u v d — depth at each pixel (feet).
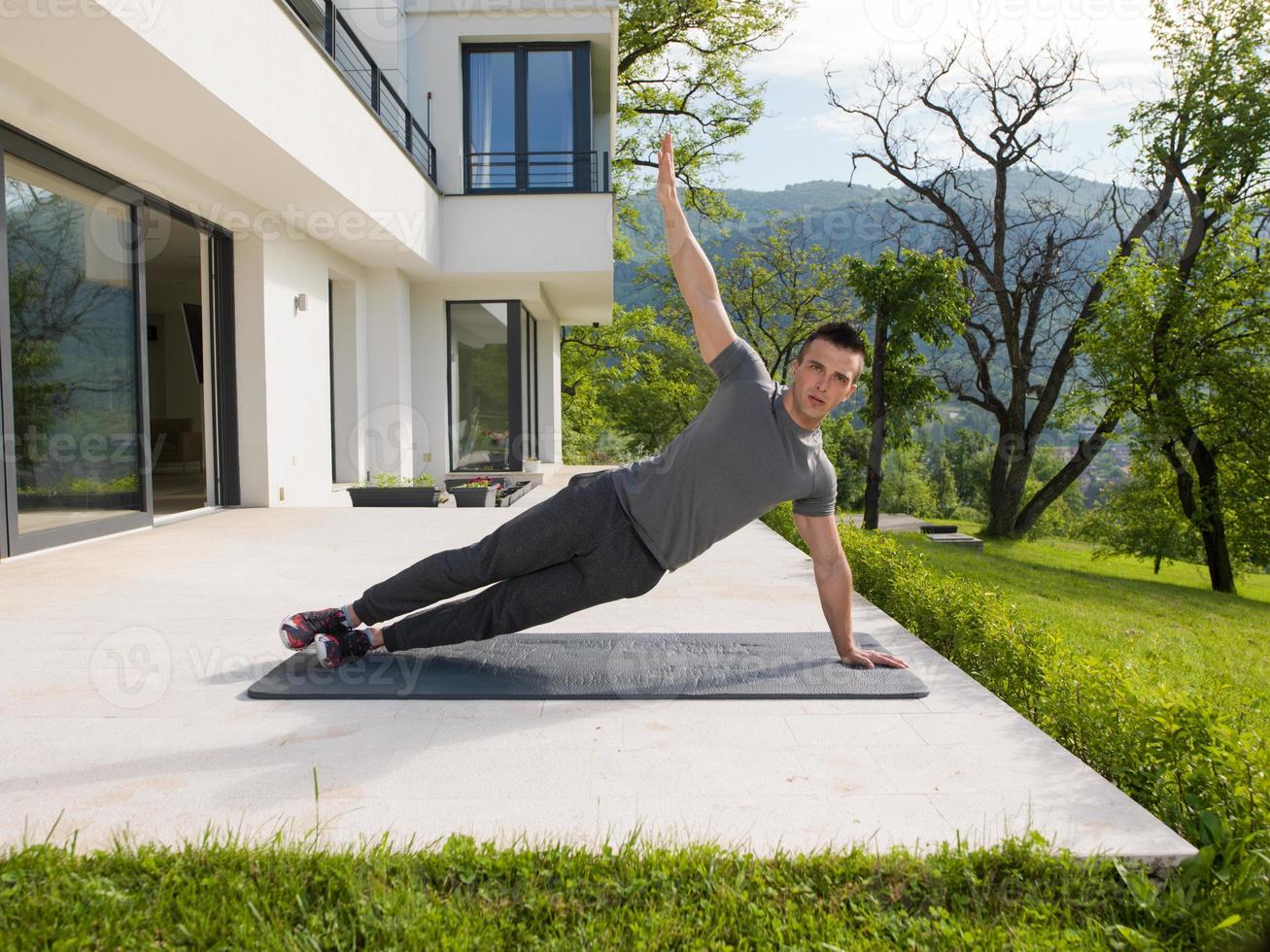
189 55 15.21
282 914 4.71
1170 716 7.25
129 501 20.74
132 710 7.91
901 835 5.62
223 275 25.38
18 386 16.44
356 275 33.63
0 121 15.67
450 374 38.68
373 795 6.17
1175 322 48.24
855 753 7.02
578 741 7.23
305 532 20.94
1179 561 64.69
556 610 8.74
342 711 7.93
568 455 82.43
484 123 36.60
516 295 38.47
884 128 60.29
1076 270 58.59
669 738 7.30
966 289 54.44
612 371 84.07
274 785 6.32
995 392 69.41
